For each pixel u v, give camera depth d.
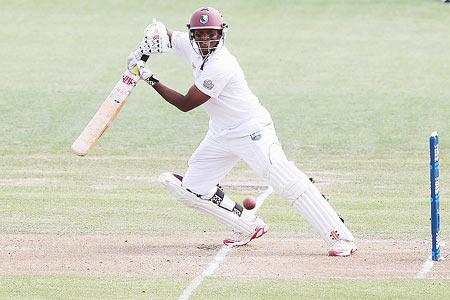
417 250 36.28
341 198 45.28
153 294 31.09
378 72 73.75
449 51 79.75
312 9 94.44
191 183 36.25
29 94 67.81
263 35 85.25
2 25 89.25
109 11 93.75
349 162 52.72
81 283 32.31
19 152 54.91
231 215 36.75
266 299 30.55
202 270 33.84
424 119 61.62
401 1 97.50
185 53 35.44
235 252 36.25
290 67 75.31
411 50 80.12
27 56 79.00
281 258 35.31
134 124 61.06
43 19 91.38
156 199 45.09
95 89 69.06
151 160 53.34
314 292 31.14
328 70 74.50
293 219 41.38
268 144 35.06
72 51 80.25
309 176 49.88
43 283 32.34
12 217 41.75
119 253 36.09
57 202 44.50
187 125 60.94
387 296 30.69
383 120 61.59
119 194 46.12
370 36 84.94
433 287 31.55
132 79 35.44
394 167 51.53
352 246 35.59
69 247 36.97
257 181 48.69
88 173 50.47
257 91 68.75
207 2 96.81
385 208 43.31
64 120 61.88
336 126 60.47
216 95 34.41
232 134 35.12
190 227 40.19
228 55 34.69
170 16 91.50
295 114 63.19
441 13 92.50
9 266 34.41
